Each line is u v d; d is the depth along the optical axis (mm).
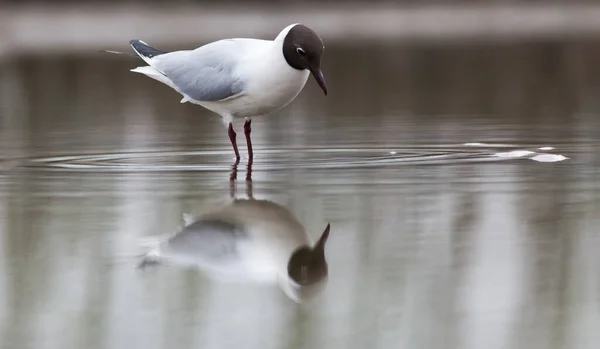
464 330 6238
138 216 9445
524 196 10102
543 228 8656
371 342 6070
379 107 20781
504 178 11266
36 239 8547
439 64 30672
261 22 42969
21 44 37656
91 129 17344
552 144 14312
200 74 13359
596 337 6094
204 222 9141
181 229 8875
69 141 15508
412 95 23266
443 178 11359
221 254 8102
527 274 7281
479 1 56938
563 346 5965
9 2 50781
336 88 25406
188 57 13680
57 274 7484
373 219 9141
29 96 24234
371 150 14031
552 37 38688
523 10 54562
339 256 7918
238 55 13078
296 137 15773
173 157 13641
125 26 42625
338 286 7160
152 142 15336
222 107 13383
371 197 10211
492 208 9539
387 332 6242
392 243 8250
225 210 9656
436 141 14906
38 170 12438
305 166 12586
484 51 34125
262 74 12664
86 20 45469
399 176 11570
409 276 7312
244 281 7332
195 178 11727
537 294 6859
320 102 22156
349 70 29562
